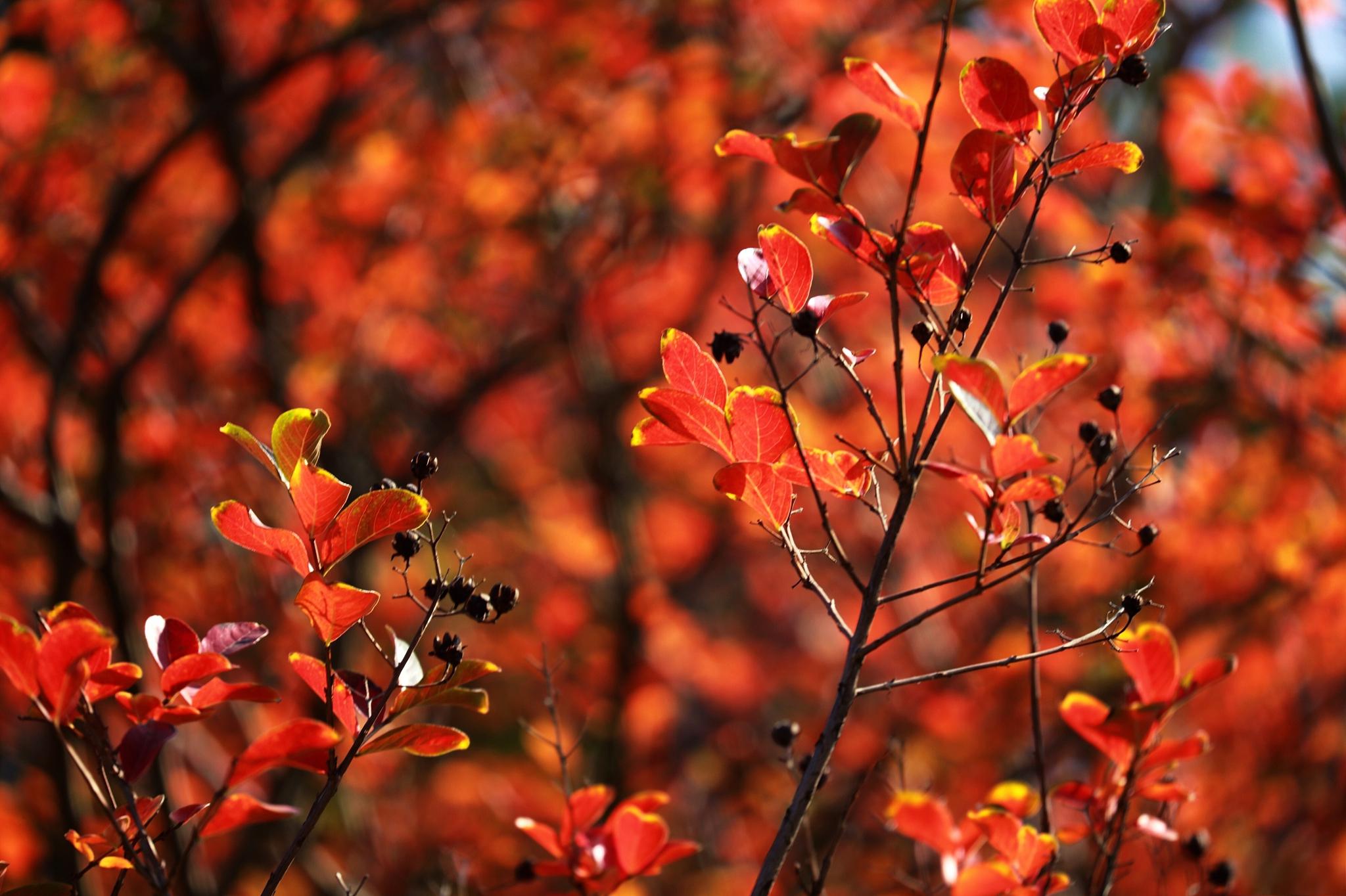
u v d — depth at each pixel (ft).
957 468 5.26
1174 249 17.07
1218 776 19.79
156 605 20.56
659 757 25.30
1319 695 20.36
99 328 19.36
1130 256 5.70
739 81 22.18
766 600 34.35
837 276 24.90
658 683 24.47
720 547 31.07
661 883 23.38
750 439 5.90
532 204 23.04
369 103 23.39
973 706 24.32
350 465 22.02
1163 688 7.20
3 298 20.13
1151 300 17.51
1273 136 16.98
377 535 5.63
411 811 23.82
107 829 5.99
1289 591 18.70
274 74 17.11
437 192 23.79
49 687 4.93
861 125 5.44
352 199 23.97
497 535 27.63
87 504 17.16
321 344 23.80
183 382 22.45
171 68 21.65
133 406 21.20
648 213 22.44
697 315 25.36
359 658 19.97
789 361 23.49
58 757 13.39
